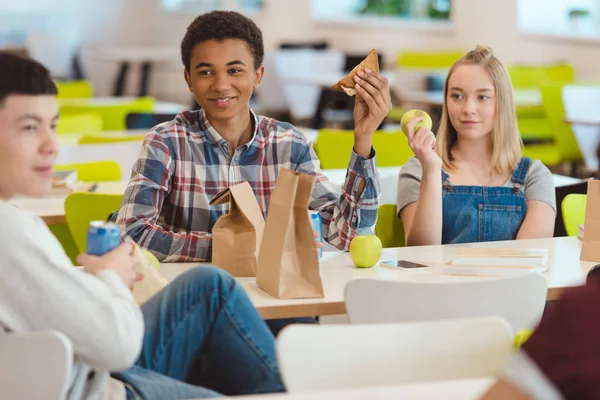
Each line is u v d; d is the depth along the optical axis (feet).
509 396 4.00
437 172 11.42
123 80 45.21
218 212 10.66
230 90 10.49
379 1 42.88
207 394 7.40
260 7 47.80
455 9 38.50
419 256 10.46
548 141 27.76
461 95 12.09
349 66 38.96
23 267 6.39
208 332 8.02
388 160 18.07
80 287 6.50
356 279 7.92
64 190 14.25
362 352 6.41
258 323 8.06
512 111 12.10
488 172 12.24
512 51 35.68
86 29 48.14
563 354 3.94
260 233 9.52
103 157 17.39
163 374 7.93
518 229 11.98
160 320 7.96
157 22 49.01
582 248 10.23
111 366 6.61
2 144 6.76
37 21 46.83
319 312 8.59
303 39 45.78
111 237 7.17
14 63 6.79
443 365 6.53
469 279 9.36
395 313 7.99
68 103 26.08
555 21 34.58
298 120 39.04
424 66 35.91
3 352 6.25
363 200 10.45
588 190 10.21
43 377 6.27
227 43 10.45
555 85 24.91
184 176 10.61
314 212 10.18
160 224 10.80
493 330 6.55
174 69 48.11
